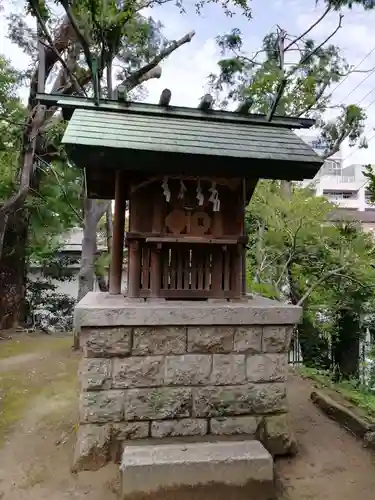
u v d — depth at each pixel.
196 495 3.08
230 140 3.87
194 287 3.96
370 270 9.03
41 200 11.64
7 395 5.85
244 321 3.71
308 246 9.64
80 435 3.52
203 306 3.67
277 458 3.77
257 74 9.82
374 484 3.44
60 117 10.41
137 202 3.88
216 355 3.72
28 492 3.24
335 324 10.77
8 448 4.07
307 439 4.27
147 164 3.56
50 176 11.65
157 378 3.60
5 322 11.77
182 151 3.47
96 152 3.38
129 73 9.84
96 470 3.44
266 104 9.92
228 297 3.98
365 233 10.52
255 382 3.77
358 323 10.72
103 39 7.47
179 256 3.95
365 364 9.40
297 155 3.79
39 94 3.97
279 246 9.91
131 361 3.56
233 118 4.34
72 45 9.84
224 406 3.70
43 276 15.08
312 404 5.46
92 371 3.50
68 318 14.48
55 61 10.40
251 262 10.73
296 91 10.32
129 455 3.18
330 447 4.10
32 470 3.58
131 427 3.54
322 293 10.47
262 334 3.80
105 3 7.15
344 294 10.10
